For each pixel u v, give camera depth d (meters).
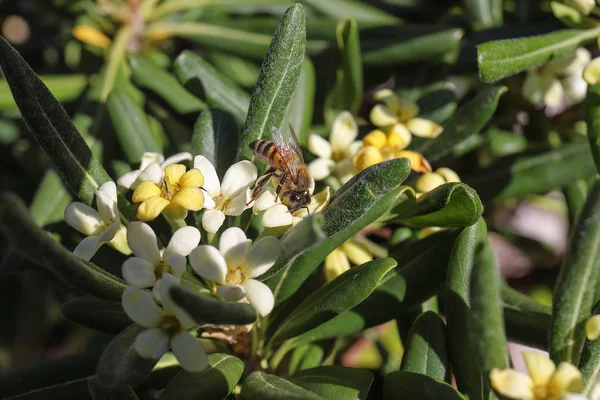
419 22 0.35
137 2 0.34
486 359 0.27
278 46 0.27
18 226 0.25
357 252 0.29
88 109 0.32
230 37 0.33
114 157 0.31
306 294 0.29
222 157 0.29
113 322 0.28
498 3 0.33
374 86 0.33
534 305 0.29
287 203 0.27
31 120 0.26
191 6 0.34
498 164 0.31
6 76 0.26
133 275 0.25
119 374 0.25
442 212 0.27
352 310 0.28
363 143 0.29
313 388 0.27
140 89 0.32
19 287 0.37
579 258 0.28
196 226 0.27
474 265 0.27
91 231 0.27
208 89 0.30
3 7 0.38
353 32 0.30
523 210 0.39
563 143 0.31
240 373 0.27
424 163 0.29
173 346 0.25
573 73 0.31
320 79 0.33
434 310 0.29
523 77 0.32
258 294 0.26
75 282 0.25
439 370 0.27
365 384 0.27
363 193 0.26
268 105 0.28
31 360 0.37
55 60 0.37
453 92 0.32
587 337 0.27
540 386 0.26
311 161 0.31
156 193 0.26
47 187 0.30
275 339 0.28
